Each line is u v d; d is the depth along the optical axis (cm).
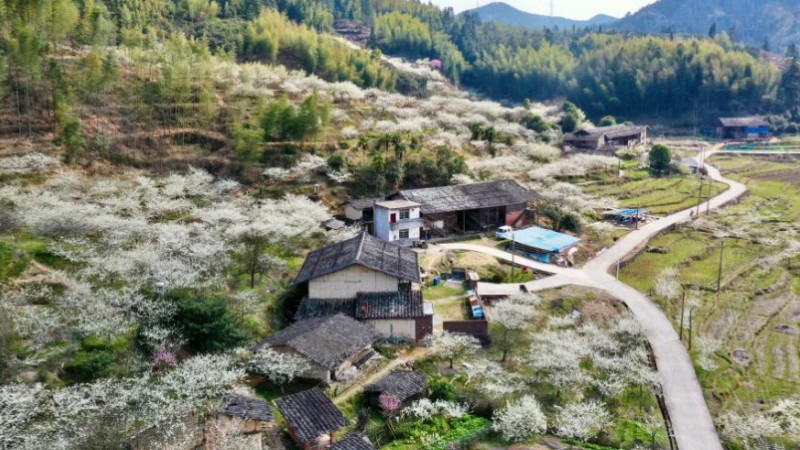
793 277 5709
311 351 3253
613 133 10969
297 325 3669
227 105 7544
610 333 4275
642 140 11875
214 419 2631
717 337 4478
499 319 4147
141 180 5519
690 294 5241
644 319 4634
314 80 9619
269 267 4566
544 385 3650
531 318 4344
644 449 3139
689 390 3753
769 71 15638
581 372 3619
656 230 6894
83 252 3944
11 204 4438
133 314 3322
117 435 2311
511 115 10850
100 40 7838
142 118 6756
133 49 8006
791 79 15350
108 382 2634
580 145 10544
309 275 4194
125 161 6091
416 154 7675
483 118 10038
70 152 5675
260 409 2744
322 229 5522
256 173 6525
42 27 6988
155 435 2406
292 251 5169
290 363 3139
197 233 4666
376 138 7931
